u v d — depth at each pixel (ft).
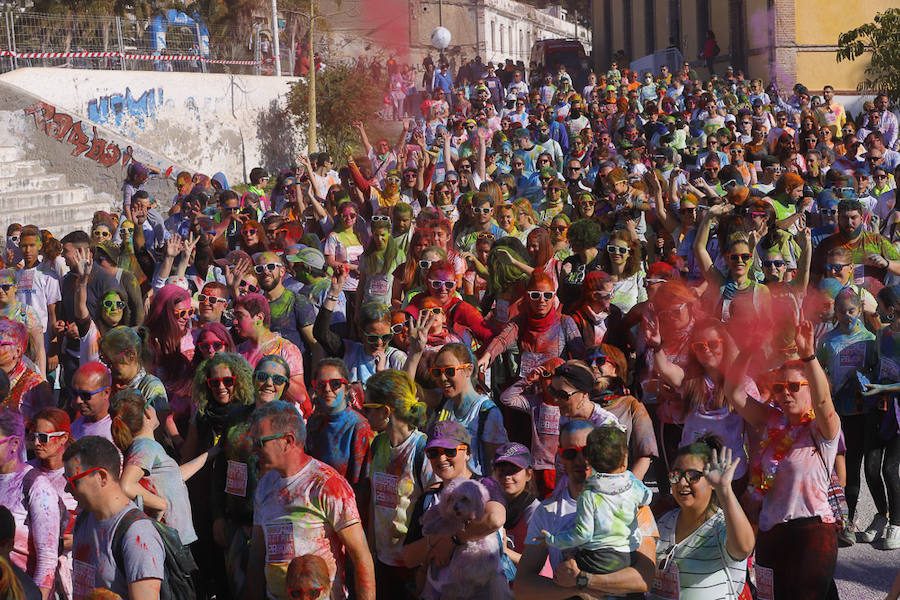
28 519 19.56
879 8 128.36
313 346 29.35
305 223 47.29
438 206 47.16
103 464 17.16
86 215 74.90
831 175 47.14
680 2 159.43
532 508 20.03
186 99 96.17
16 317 30.68
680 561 17.29
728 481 16.71
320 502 17.83
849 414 26.73
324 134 107.86
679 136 79.77
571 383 21.08
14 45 89.10
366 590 18.03
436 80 129.18
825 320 27.45
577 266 31.55
